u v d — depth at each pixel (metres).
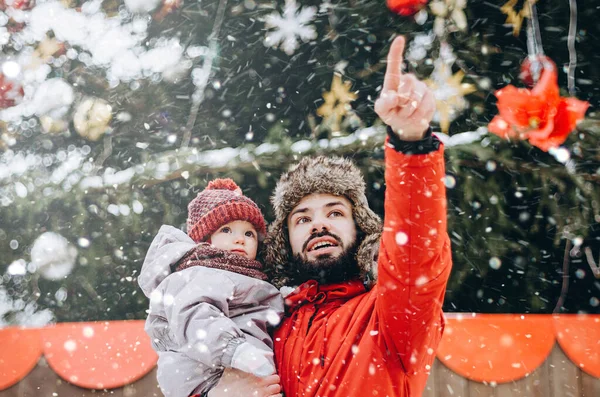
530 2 2.15
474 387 2.12
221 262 1.77
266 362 1.45
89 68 3.23
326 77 3.48
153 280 1.81
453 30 2.49
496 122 1.87
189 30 3.48
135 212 3.16
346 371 1.53
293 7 2.84
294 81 3.58
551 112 1.80
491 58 3.16
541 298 3.47
